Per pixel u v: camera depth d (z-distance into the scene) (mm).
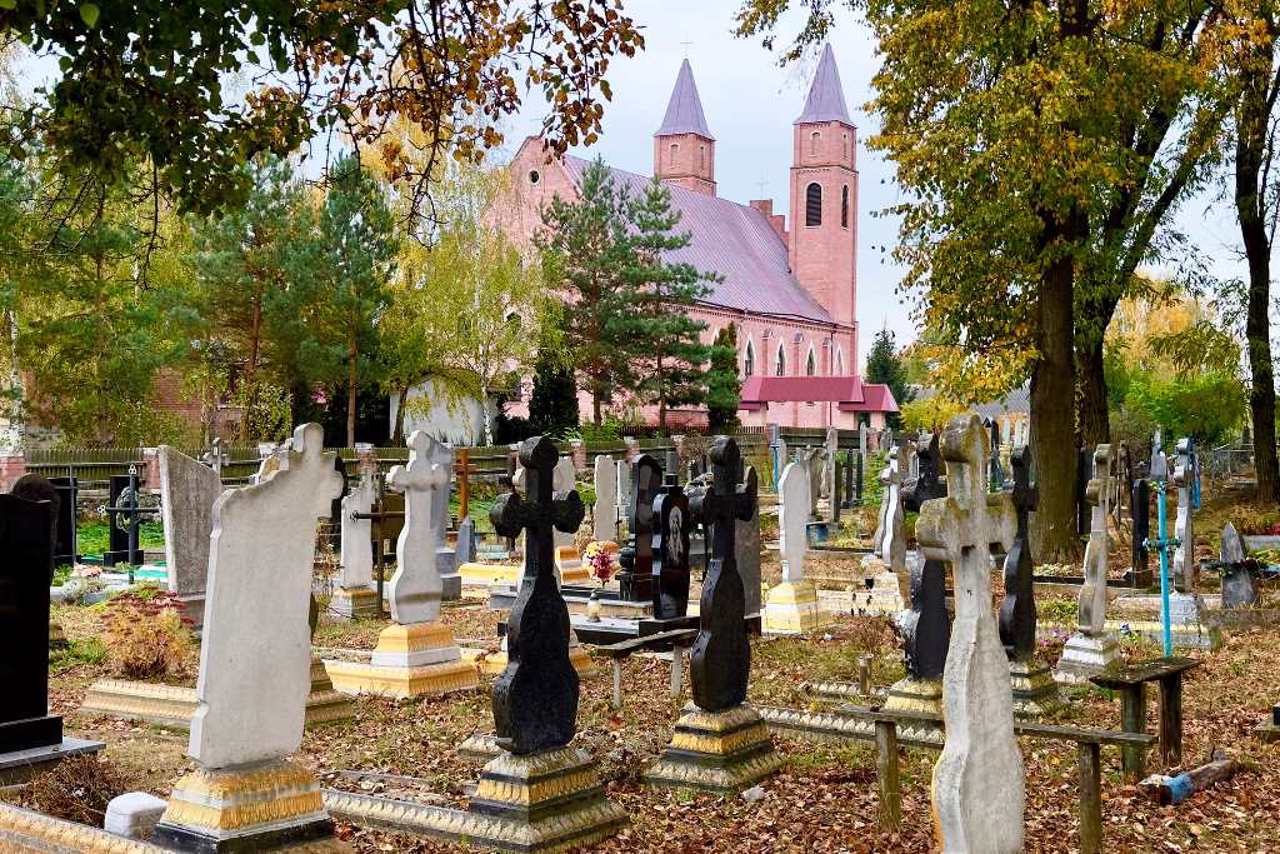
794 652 16359
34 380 40438
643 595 18641
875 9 26109
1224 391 39719
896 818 8859
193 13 11875
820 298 119812
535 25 15766
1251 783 9945
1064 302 25641
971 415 7176
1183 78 24203
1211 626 16922
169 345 42781
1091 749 8242
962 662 6988
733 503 10125
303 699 7930
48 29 11828
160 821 7621
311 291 49750
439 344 57500
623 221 72562
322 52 15328
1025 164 23031
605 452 53469
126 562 26250
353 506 20578
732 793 9594
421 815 8758
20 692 10234
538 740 8633
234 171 13961
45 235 33531
